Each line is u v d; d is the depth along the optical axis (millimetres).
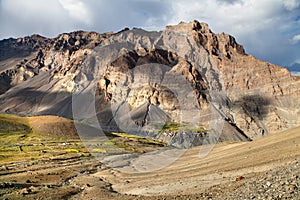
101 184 50562
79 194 44281
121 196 36656
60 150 148875
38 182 63781
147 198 31828
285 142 56969
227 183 32312
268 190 18469
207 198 24391
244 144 81188
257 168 38469
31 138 181750
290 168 22281
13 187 50469
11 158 123562
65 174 78375
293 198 15797
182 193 31922
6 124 198625
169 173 47969
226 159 56875
